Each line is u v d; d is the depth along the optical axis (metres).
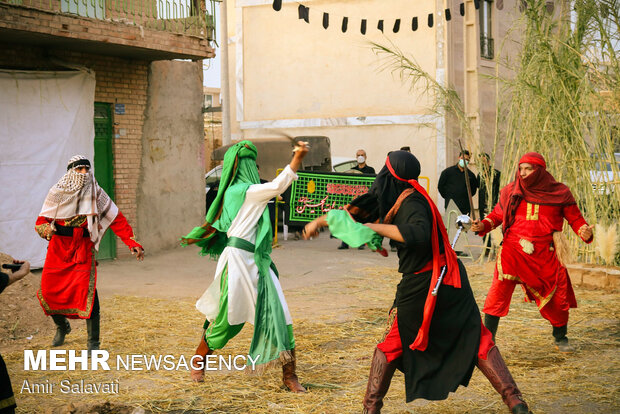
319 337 6.92
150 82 13.15
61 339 6.71
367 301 8.86
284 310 5.21
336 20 21.98
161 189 13.41
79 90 11.66
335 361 6.07
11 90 10.82
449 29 20.11
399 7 20.89
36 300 7.77
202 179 14.33
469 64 19.80
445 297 4.16
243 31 23.42
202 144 14.30
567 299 6.24
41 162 11.22
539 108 9.90
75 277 6.26
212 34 12.80
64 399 5.14
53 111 11.32
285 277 10.80
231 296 5.09
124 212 12.73
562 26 10.20
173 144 13.66
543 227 6.06
